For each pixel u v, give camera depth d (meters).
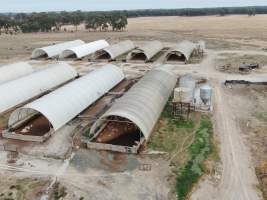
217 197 21.17
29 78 42.75
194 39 97.50
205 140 28.81
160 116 33.88
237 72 52.94
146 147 27.61
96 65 60.22
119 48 69.75
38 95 41.81
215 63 60.34
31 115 34.88
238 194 21.42
